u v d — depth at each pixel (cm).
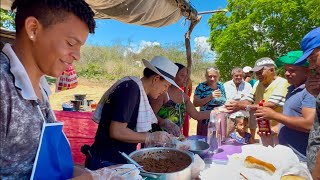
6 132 81
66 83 405
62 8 86
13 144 83
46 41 88
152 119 210
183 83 363
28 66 92
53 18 86
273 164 139
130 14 363
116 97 181
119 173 117
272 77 403
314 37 181
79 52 96
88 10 94
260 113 243
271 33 1291
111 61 1773
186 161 151
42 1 85
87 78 1522
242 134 302
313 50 181
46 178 96
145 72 211
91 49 1862
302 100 224
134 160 151
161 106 289
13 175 86
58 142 103
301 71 240
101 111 198
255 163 142
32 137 88
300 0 1256
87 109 647
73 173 117
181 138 208
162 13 379
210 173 145
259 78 415
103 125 190
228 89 561
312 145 151
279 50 1315
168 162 151
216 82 428
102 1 302
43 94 107
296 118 223
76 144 377
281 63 269
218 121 228
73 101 640
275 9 1262
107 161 182
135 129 193
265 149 159
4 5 280
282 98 352
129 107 180
